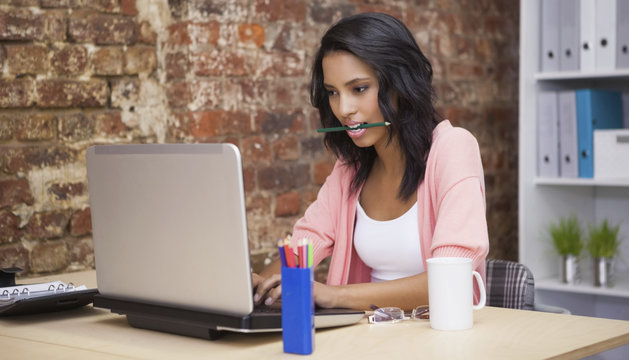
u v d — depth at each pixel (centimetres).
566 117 305
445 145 169
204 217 128
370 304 151
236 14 274
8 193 234
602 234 300
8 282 176
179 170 131
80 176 250
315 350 125
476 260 153
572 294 319
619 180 291
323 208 196
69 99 247
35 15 239
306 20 296
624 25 288
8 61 234
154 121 269
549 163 310
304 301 122
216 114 270
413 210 176
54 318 158
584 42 297
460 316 138
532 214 311
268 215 287
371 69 169
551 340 130
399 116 174
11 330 148
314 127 302
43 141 242
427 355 121
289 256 124
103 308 149
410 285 154
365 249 184
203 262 130
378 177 188
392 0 323
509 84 380
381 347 126
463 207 158
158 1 269
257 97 282
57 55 244
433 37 339
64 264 246
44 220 242
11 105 234
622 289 291
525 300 189
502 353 122
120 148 141
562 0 302
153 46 268
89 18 251
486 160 365
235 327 126
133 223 140
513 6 382
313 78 190
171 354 126
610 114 314
